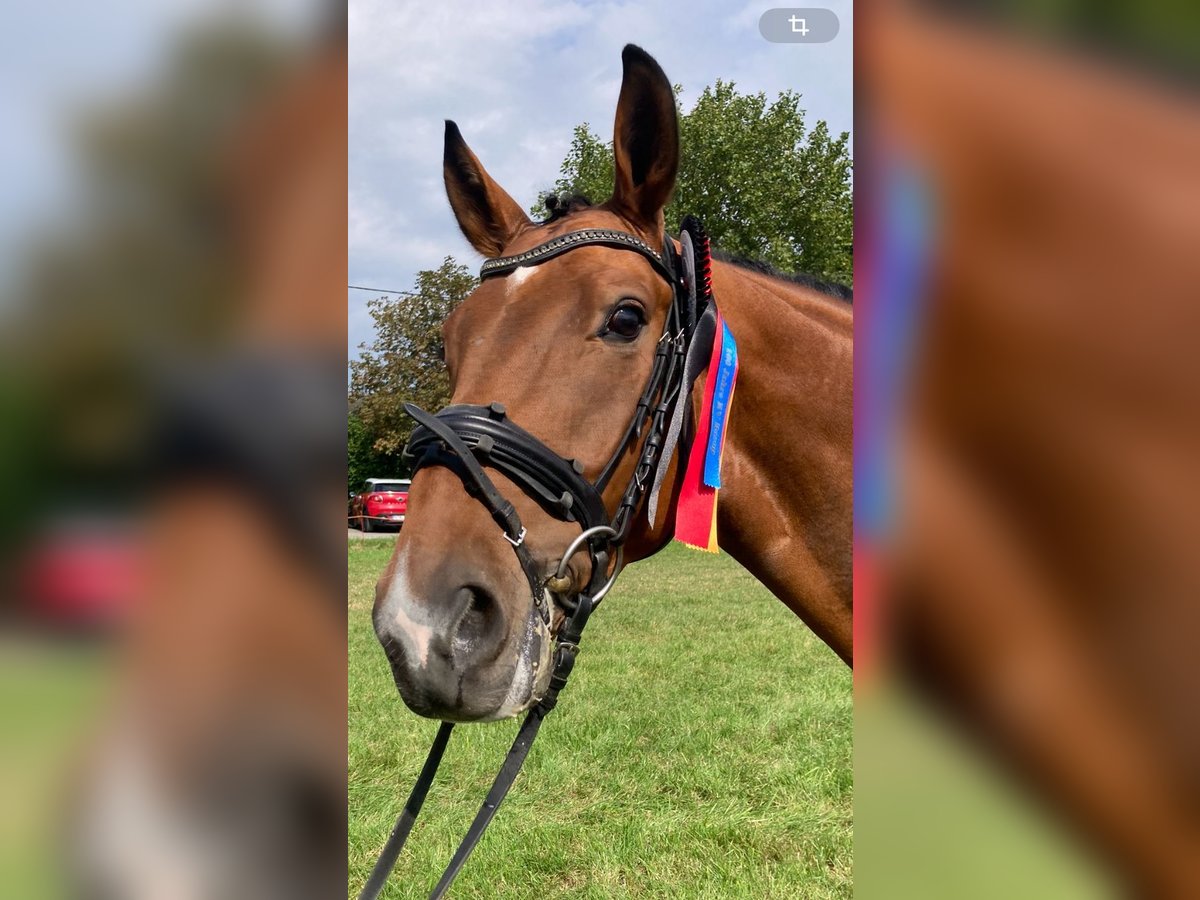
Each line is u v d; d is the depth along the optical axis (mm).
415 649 1354
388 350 20266
